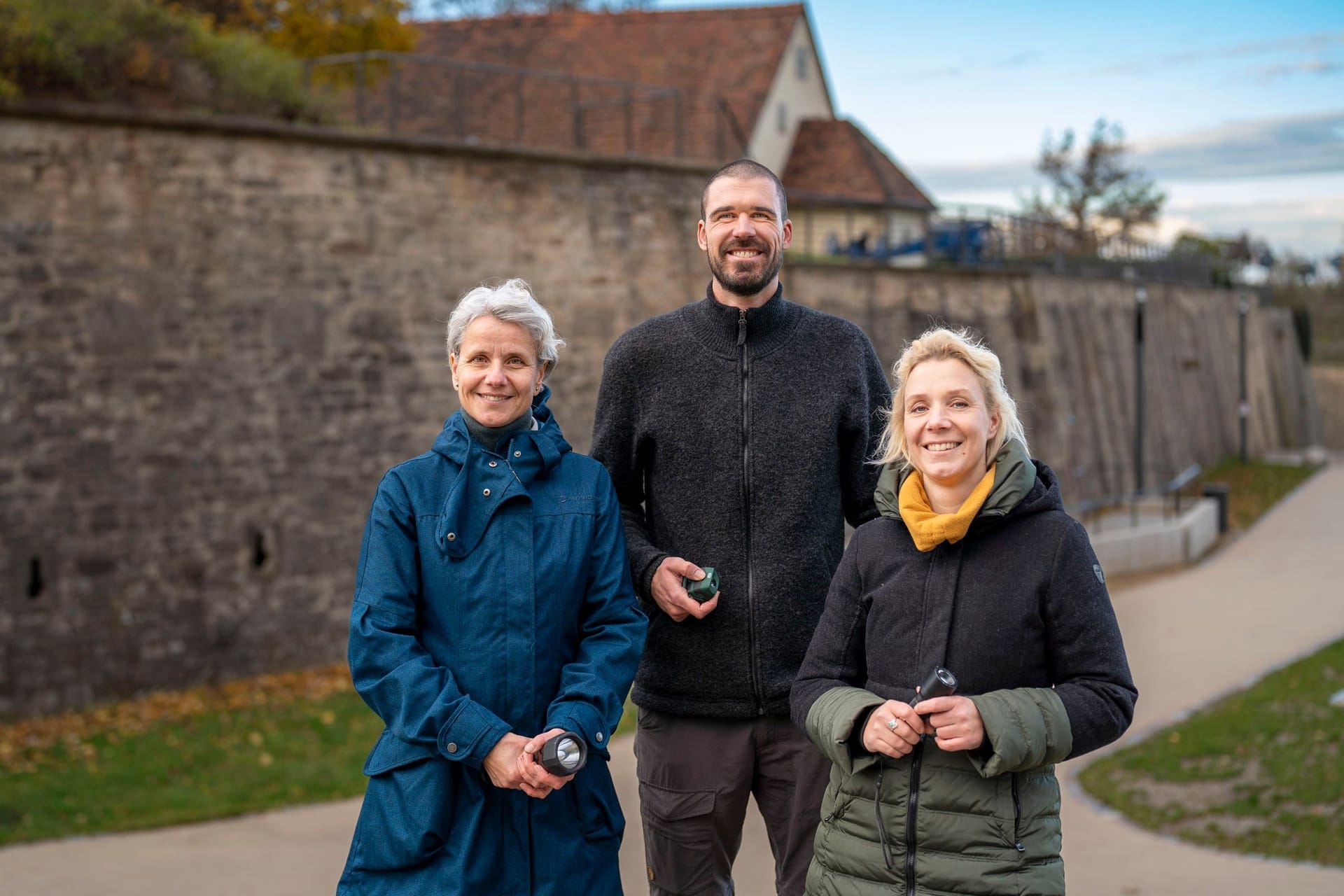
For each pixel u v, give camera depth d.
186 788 10.09
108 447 12.60
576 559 3.19
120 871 8.07
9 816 9.21
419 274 14.91
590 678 3.08
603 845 3.17
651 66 29.42
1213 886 7.41
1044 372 24.84
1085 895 7.32
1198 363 34.28
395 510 3.14
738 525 3.64
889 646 3.07
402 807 3.01
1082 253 33.41
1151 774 9.91
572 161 16.39
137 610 12.81
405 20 28.62
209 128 13.15
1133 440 29.52
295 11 19.45
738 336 3.68
